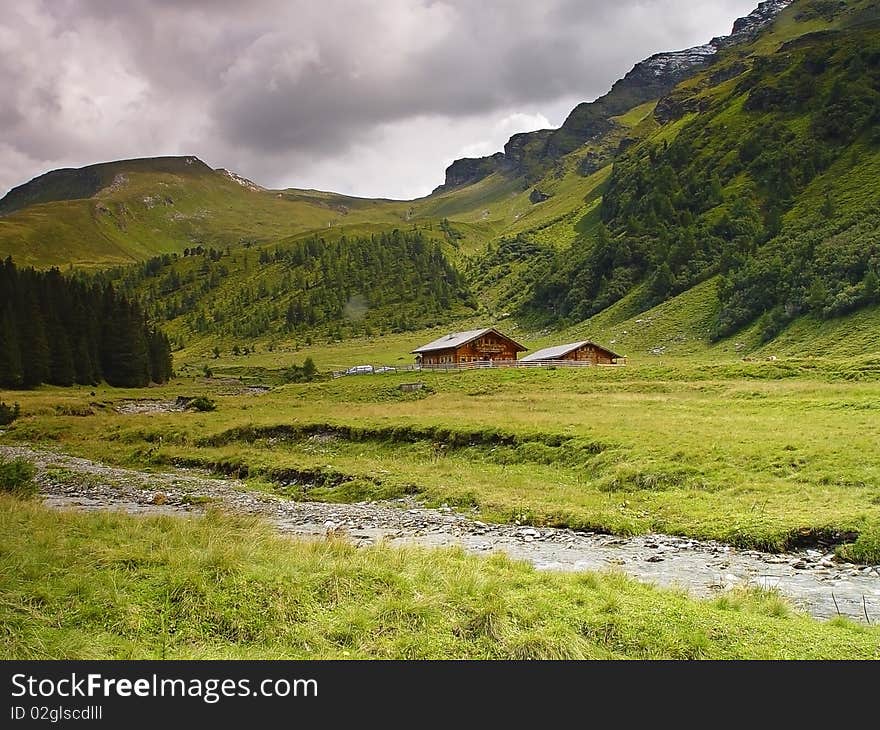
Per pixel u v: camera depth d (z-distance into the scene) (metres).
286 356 199.50
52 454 49.78
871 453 28.25
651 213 192.62
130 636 11.12
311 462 39.03
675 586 15.41
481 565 15.27
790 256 132.88
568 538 22.78
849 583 16.70
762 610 13.50
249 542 16.16
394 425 44.81
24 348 112.31
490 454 38.41
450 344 113.75
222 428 51.78
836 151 171.25
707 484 27.56
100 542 15.43
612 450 33.56
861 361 65.94
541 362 105.38
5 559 13.59
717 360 113.44
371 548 16.75
